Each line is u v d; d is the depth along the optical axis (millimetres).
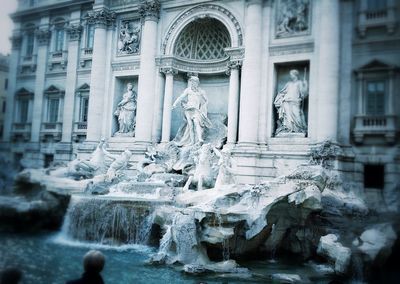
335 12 22125
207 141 26875
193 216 16188
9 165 28625
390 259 15594
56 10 33469
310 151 22312
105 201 18844
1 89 33375
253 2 25125
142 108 28734
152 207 18406
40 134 32500
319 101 22297
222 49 28891
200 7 27797
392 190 19250
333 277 14625
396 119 20328
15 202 21109
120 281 12750
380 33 21047
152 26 29109
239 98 26312
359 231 16422
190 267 14289
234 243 16594
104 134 30672
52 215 21375
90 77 31719
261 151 24312
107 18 31188
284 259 17719
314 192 17656
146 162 26109
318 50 23281
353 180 20766
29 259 14234
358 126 21250
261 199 17031
